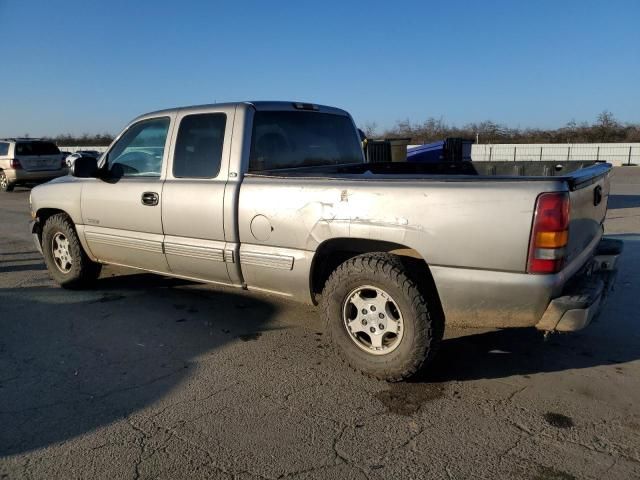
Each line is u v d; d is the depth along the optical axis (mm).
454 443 2959
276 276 4055
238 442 2994
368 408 3350
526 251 3111
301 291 3986
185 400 3475
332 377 3779
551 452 2861
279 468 2762
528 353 4152
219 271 4418
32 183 19219
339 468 2754
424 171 5523
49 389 3639
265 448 2934
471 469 2729
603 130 57156
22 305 5422
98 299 5602
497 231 3156
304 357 4121
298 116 4898
